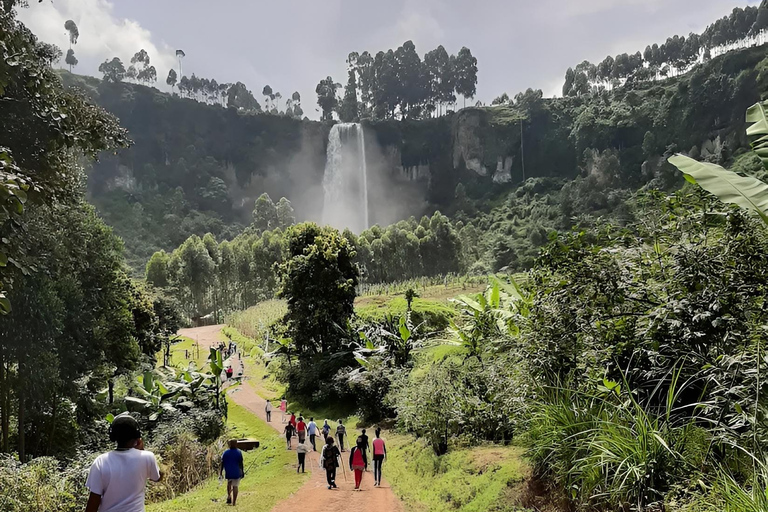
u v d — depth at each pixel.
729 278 5.46
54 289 16.97
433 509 8.70
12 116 8.82
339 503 10.27
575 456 6.22
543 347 7.25
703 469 5.10
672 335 6.02
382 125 198.62
